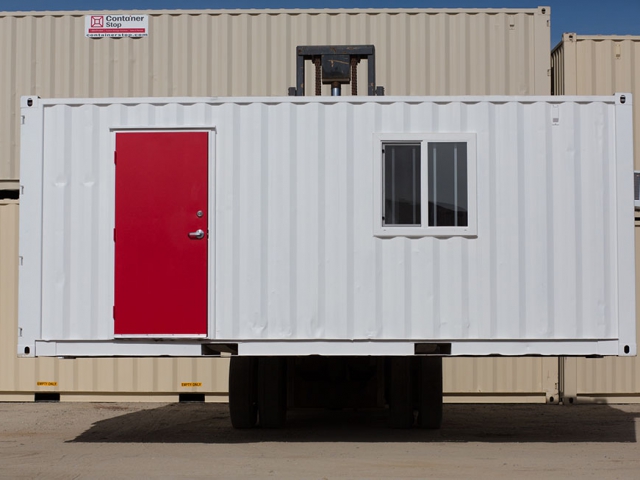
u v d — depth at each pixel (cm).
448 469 739
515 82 1215
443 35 1220
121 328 808
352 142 817
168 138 819
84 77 1229
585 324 807
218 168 817
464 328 805
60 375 1203
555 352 805
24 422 1036
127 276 812
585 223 814
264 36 1223
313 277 810
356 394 968
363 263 810
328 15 1221
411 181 816
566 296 809
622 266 809
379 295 808
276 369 941
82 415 1092
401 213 814
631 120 819
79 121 821
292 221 813
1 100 1234
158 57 1228
